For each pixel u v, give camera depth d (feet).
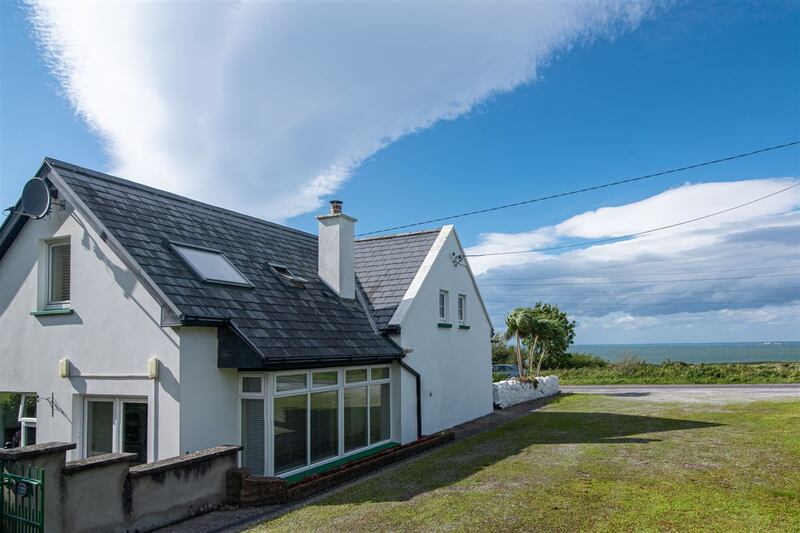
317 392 39.55
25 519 21.67
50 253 37.91
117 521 23.86
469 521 25.00
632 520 24.66
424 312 55.77
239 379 35.04
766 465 34.58
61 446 22.17
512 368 128.88
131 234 34.58
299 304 43.24
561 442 45.75
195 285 34.42
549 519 25.07
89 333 34.42
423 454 43.29
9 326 38.14
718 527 23.44
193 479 27.50
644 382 121.39
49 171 35.96
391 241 65.62
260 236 49.80
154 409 31.60
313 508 28.12
